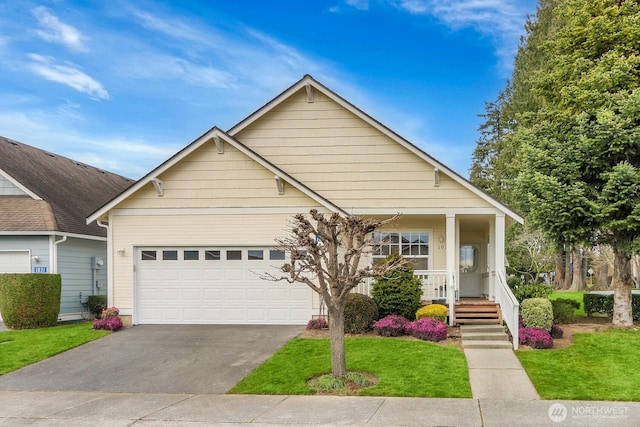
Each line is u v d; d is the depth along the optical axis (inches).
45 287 592.7
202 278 566.3
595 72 531.8
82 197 804.0
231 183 567.2
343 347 354.6
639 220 473.7
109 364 421.7
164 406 311.1
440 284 601.0
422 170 578.9
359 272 349.7
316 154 595.5
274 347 455.8
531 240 1040.2
